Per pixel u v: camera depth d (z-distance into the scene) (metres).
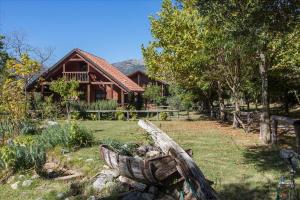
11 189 9.30
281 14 8.08
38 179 9.72
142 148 10.56
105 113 30.11
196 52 18.56
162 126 22.33
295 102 27.64
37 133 16.84
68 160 11.03
